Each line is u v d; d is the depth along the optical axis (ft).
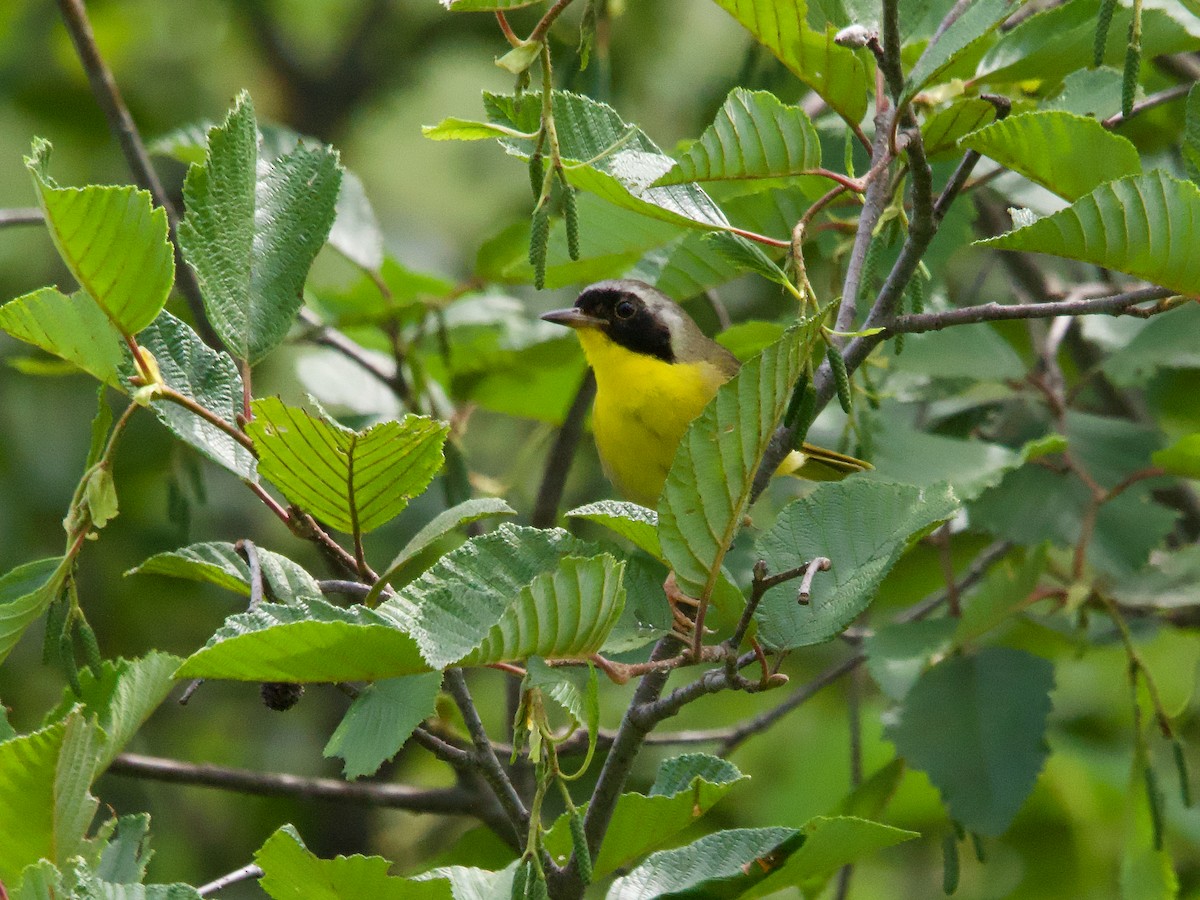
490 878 16.12
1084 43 19.97
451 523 15.23
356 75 53.52
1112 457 29.73
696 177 16.60
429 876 14.88
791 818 39.86
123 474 42.39
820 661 44.57
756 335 29.71
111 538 42.70
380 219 53.47
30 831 15.64
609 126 17.07
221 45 50.70
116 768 26.96
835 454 30.32
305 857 13.92
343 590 15.76
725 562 28.27
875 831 15.55
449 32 52.90
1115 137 15.71
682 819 15.75
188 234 16.15
